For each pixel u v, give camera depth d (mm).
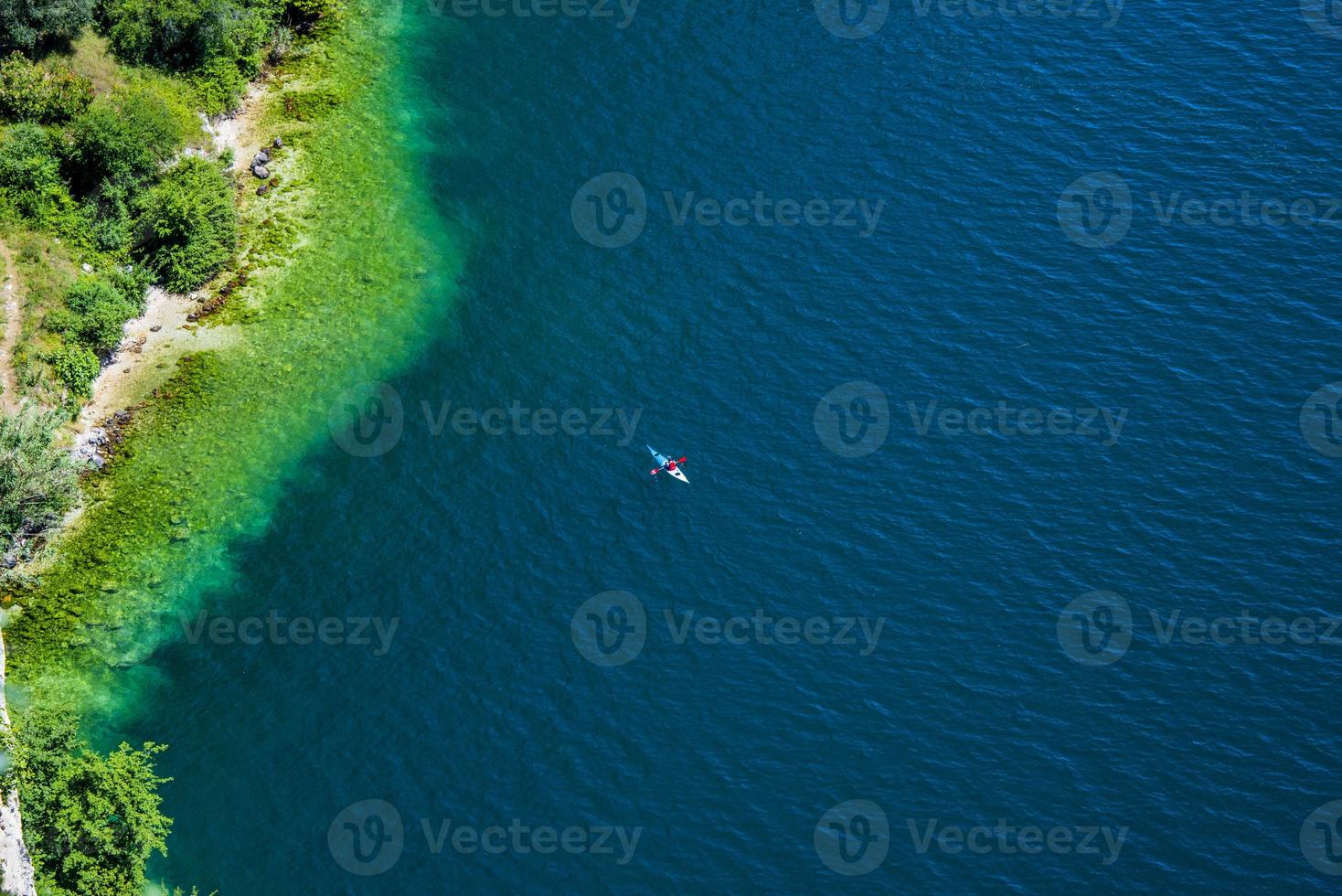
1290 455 78312
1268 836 65375
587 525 75250
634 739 67875
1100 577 73750
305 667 70000
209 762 66750
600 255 86625
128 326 79938
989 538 75000
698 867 64125
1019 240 87438
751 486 76875
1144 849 65000
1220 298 84938
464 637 71188
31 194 79500
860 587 73125
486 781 66500
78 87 82812
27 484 70125
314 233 85688
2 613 69688
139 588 71875
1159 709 69250
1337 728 68812
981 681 69938
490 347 82438
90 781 61156
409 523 75188
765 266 86250
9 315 76125
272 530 74688
